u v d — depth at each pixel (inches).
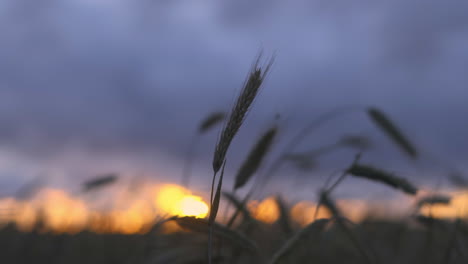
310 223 31.1
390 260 41.3
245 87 27.6
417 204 39.8
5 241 59.6
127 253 45.0
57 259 56.6
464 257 35.3
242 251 32.4
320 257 40.6
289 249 30.6
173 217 30.3
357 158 33.3
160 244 35.8
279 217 37.9
